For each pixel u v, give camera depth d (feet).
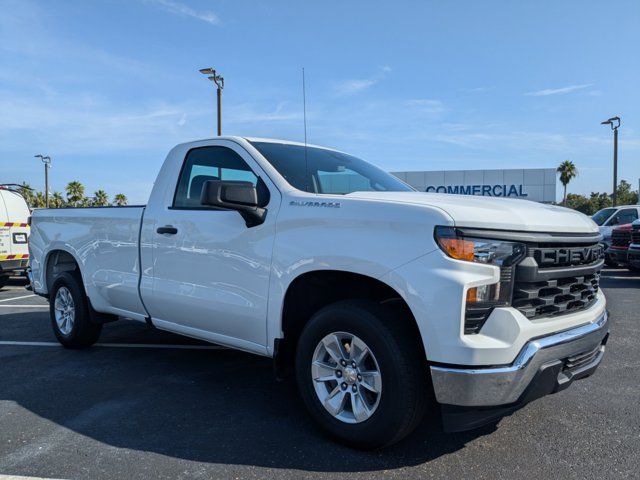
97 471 9.75
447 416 9.42
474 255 9.20
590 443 10.96
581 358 10.70
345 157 15.14
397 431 9.84
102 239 16.67
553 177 111.14
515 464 10.04
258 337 12.14
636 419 12.25
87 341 18.44
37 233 20.12
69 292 18.33
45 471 9.75
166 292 14.23
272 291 11.62
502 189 112.68
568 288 10.48
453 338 9.05
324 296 11.97
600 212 55.36
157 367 16.55
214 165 13.82
